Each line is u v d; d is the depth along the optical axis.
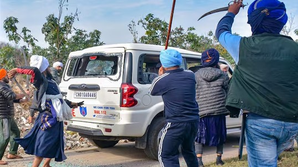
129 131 5.48
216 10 3.06
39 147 4.60
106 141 7.19
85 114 5.91
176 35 11.97
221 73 5.02
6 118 5.70
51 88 4.76
